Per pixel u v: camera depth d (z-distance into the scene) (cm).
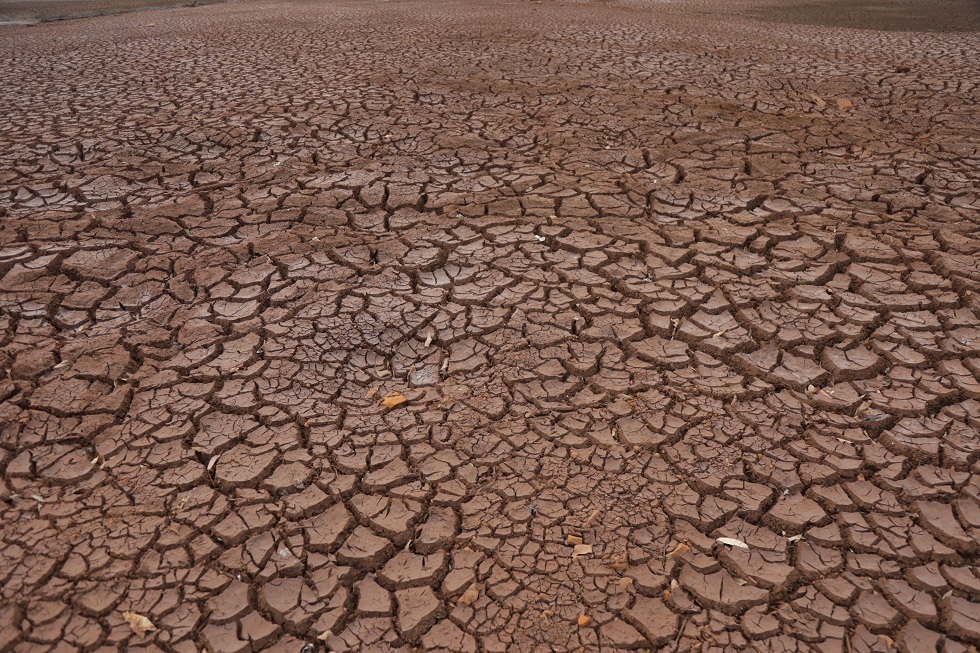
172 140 616
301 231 473
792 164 550
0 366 355
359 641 243
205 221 484
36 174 552
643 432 318
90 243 455
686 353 364
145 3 1666
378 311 397
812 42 973
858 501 285
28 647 238
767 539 272
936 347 358
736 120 644
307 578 262
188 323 388
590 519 279
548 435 318
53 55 982
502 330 383
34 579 257
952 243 434
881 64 829
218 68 862
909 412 323
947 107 666
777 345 366
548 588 256
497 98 715
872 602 250
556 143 602
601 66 827
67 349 366
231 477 299
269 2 1590
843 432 316
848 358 355
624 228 468
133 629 243
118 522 279
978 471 293
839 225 463
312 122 652
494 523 280
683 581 257
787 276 415
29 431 320
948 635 240
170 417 329
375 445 315
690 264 430
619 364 359
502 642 240
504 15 1230
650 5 1399
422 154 586
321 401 338
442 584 260
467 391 344
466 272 429
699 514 281
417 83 762
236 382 348
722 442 312
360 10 1355
